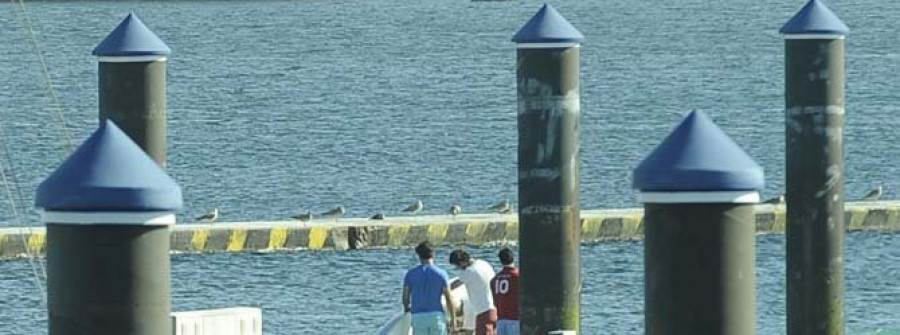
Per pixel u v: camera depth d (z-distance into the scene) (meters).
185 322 44.97
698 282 21.59
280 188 154.25
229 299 99.25
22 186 158.12
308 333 89.62
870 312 90.94
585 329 88.31
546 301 49.50
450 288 62.28
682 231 21.61
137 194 20.08
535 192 49.03
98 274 20.12
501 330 60.38
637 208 133.75
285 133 197.12
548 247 49.22
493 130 196.75
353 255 109.25
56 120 187.25
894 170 164.88
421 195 151.38
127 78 49.81
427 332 62.28
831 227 49.06
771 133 197.38
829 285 49.22
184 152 179.12
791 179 49.06
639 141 188.38
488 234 112.94
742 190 21.53
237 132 198.50
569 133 48.88
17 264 103.12
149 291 20.23
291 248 109.88
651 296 21.75
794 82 48.78
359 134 194.75
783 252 108.38
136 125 49.94
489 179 159.50
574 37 48.53
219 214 142.00
